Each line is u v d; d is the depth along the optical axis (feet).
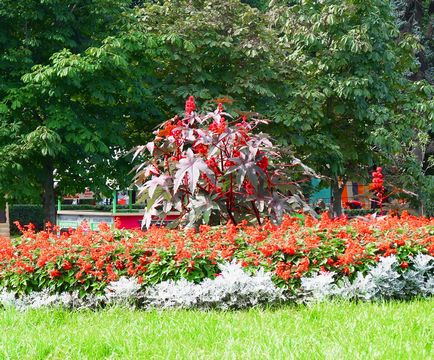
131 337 13.91
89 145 39.47
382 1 49.70
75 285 19.30
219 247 19.44
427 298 18.44
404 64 53.88
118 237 21.68
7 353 12.83
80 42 44.21
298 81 48.60
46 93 40.98
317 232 19.85
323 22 47.91
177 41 44.09
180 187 22.70
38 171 42.73
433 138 67.51
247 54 45.39
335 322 14.67
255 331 14.01
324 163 50.57
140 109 46.39
